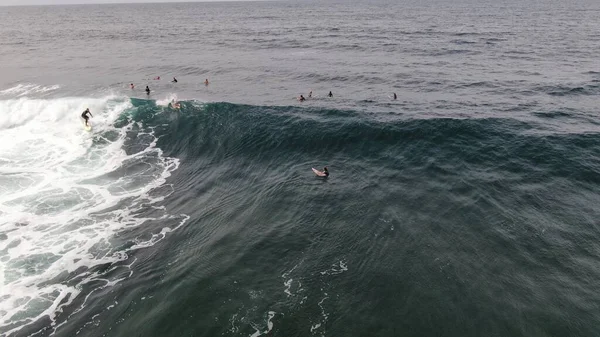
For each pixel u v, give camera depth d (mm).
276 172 20891
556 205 16500
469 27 85312
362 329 10922
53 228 15898
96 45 67812
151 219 16750
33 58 54969
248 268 13570
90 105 27734
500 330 10758
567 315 11188
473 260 13570
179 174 20781
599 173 18547
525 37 66625
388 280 12781
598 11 126562
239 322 11234
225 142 24062
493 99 30750
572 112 26625
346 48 59875
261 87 37719
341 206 17297
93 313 11789
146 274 13430
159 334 10930
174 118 26594
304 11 170750
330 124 24875
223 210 17422
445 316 11281
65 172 20359
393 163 20922
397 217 16234
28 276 13297
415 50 56188
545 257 13586
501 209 16391
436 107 28969
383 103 30703
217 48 62500
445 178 19109
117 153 22656
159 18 143875
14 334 11062
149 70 46375
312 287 12586
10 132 24156
